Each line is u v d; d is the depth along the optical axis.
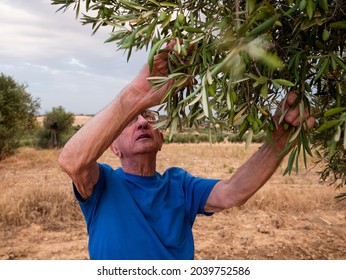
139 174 2.19
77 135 1.56
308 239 6.69
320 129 1.00
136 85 1.41
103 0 1.32
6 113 18.84
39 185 10.01
